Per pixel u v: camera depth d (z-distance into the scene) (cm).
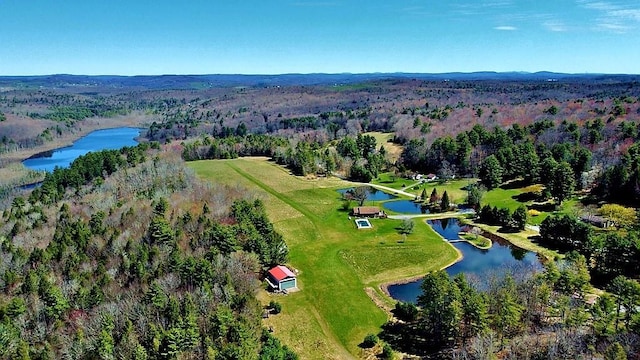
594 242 10856
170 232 10988
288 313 9206
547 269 8969
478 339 7219
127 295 8900
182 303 8394
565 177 14712
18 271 10331
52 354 7506
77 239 11244
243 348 7062
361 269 11294
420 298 8606
